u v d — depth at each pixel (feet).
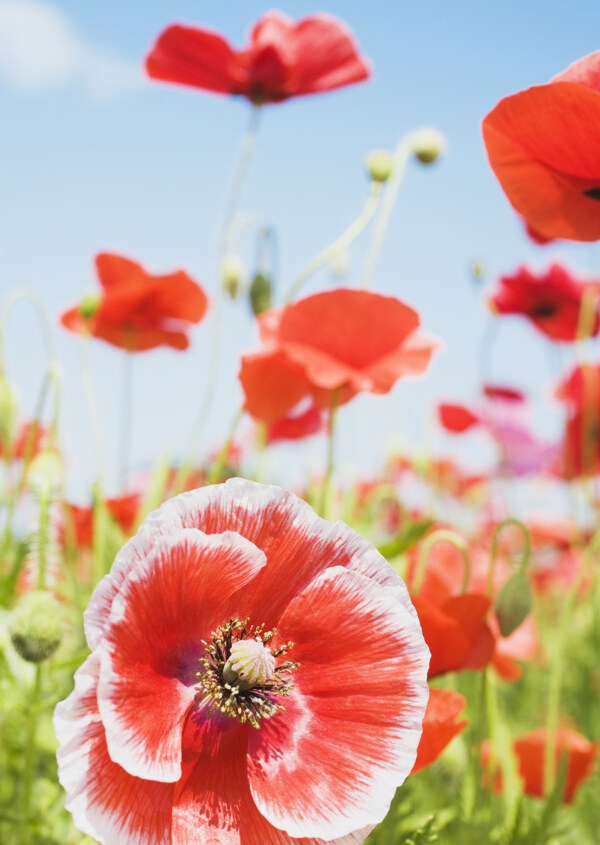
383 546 1.98
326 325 2.19
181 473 2.45
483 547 3.36
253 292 2.57
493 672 2.32
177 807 1.55
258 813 1.56
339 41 2.68
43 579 2.03
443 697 1.73
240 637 1.60
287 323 2.20
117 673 1.50
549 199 1.82
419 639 1.57
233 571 1.57
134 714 1.51
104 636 1.49
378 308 2.18
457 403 4.47
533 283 3.65
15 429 2.52
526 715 3.27
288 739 1.58
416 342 2.20
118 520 2.73
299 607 1.60
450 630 1.81
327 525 1.60
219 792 1.56
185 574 1.55
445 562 2.32
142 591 1.53
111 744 1.47
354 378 2.15
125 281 2.80
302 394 2.30
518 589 1.95
